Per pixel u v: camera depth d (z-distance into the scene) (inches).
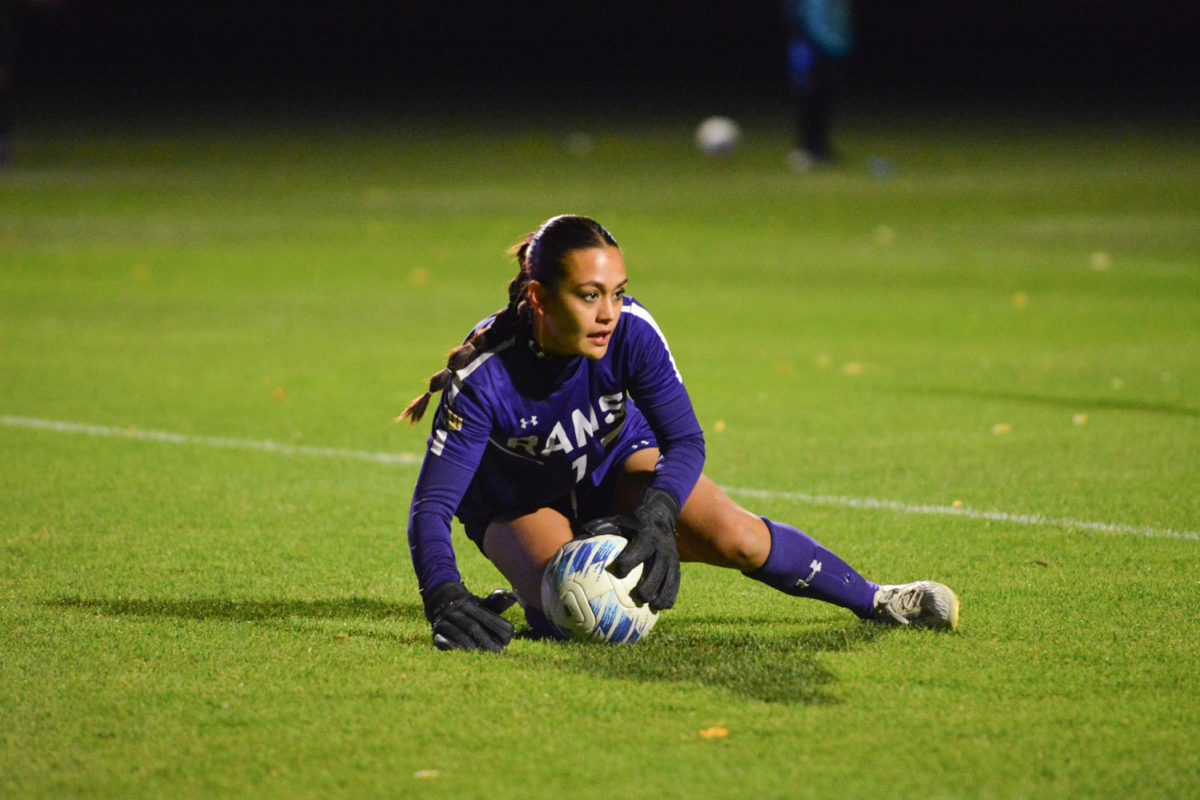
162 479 997.2
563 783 501.0
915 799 488.4
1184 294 1887.3
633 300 636.7
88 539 844.6
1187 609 700.7
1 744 535.8
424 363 1470.2
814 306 1845.5
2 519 888.3
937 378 1382.9
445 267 2164.1
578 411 634.2
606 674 603.5
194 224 2613.2
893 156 3683.6
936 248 2343.8
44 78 5684.1
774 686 589.9
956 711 563.8
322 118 4675.2
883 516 896.3
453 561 631.8
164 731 547.2
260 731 546.6
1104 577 759.1
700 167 3501.5
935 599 664.4
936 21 6427.2
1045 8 6466.5
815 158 3528.5
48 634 664.4
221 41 6417.3
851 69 5935.0
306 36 6461.6
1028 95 5221.5
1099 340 1582.2
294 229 2549.2
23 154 3695.9
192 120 4598.9
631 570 613.9
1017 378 1376.7
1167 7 6451.8
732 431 1157.1
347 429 1170.6
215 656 631.2
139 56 6186.0
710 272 2133.4
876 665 615.8
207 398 1291.8
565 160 3644.2
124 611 704.4
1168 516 885.2
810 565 653.3
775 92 5270.7
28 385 1342.3
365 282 2033.7
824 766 513.3
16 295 1903.3
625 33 6496.1
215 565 791.7
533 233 613.3
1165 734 541.6
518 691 584.1
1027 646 642.8
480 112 4832.7
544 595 626.5
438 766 515.5
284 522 887.1
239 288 1979.6
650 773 508.1
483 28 6505.9
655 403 631.2
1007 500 930.7
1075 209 2748.5
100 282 2018.9
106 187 3115.2
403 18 6501.0
